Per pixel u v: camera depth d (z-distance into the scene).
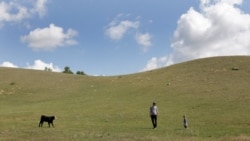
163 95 64.38
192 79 76.44
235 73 77.62
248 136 29.39
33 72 101.62
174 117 45.84
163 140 27.77
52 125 39.47
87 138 29.39
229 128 35.75
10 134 32.28
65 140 28.25
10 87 82.62
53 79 92.81
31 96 75.44
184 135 31.64
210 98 57.81
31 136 30.98
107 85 81.44
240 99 55.03
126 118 46.47
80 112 53.56
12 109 60.94
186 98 59.78
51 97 73.56
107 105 59.16
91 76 98.75
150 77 84.88
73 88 81.44
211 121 41.44
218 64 88.69
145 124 40.88
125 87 76.12
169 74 85.25
